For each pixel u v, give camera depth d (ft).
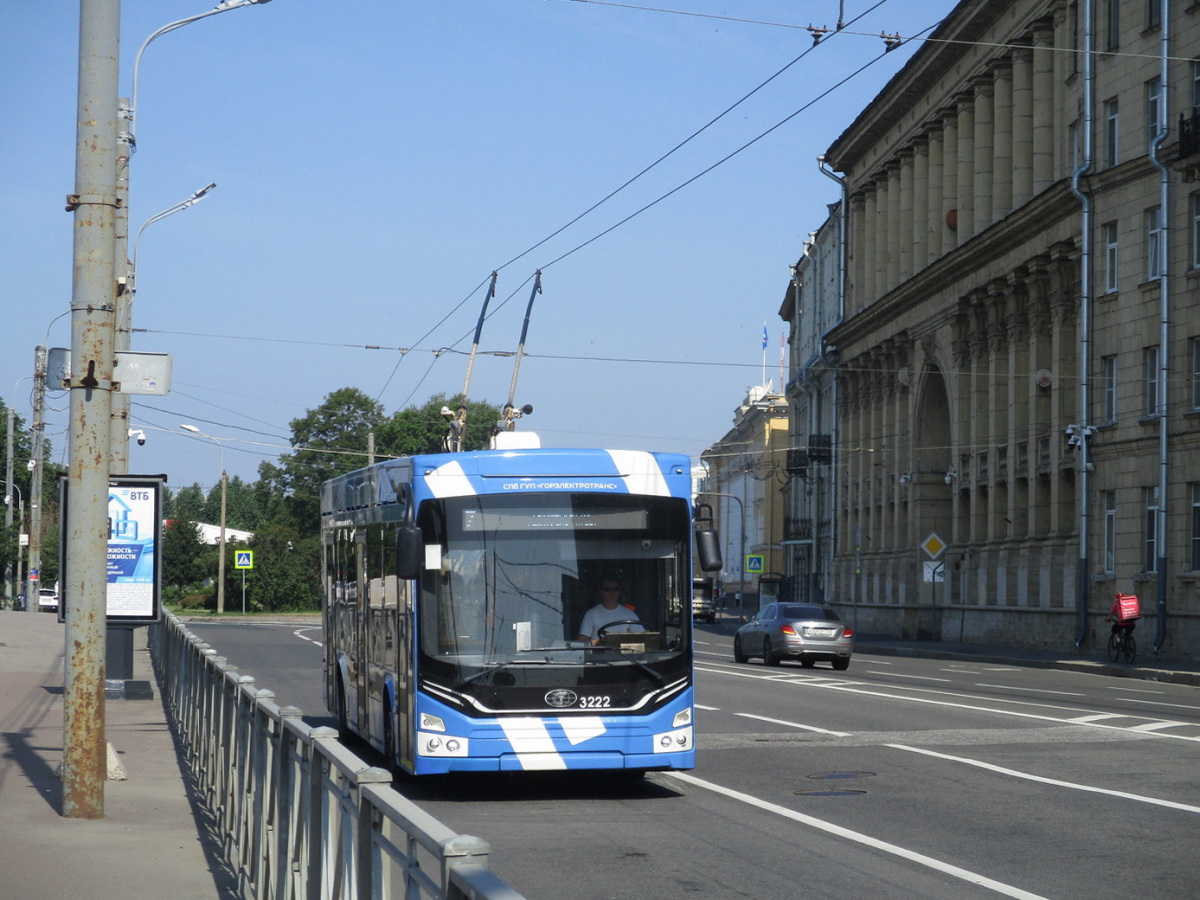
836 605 244.63
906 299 202.80
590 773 48.34
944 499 200.03
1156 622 131.34
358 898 17.92
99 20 34.86
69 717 35.99
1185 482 129.49
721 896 28.81
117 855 31.89
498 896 11.69
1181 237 131.34
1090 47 144.97
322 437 355.97
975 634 178.50
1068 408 153.89
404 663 43.75
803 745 56.80
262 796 27.50
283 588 255.09
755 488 404.98
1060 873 30.73
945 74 192.54
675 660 42.91
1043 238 157.58
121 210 74.08
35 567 208.03
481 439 365.40
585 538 43.11
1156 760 51.03
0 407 291.17
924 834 35.88
